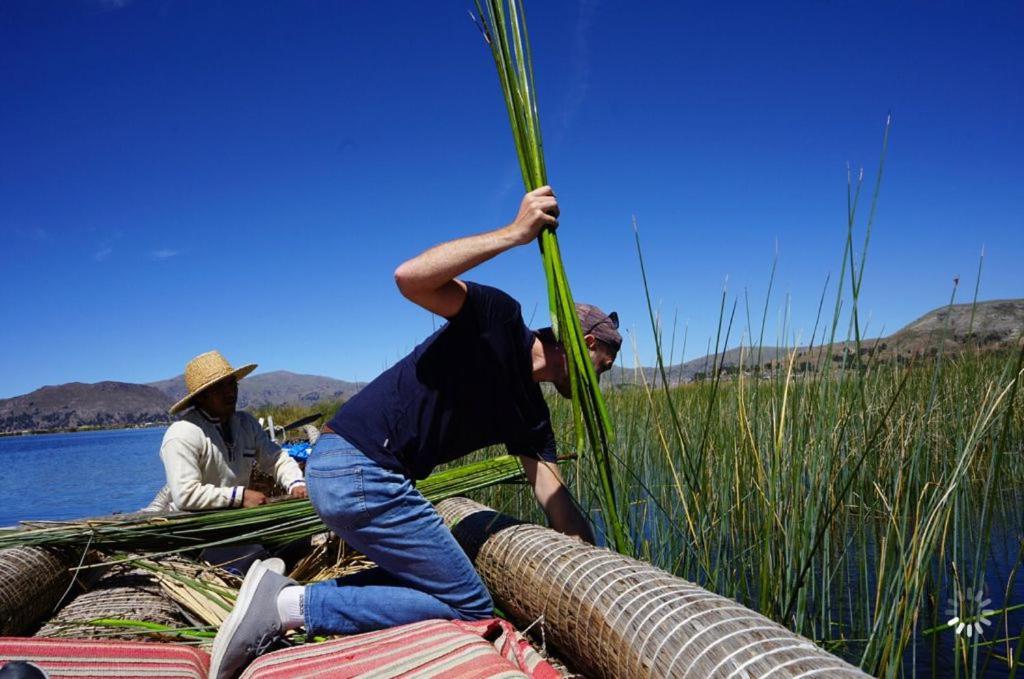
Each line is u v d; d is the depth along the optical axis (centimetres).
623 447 420
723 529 276
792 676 133
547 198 203
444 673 173
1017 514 350
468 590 226
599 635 187
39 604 279
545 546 235
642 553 314
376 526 220
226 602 284
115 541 311
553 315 209
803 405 270
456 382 219
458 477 358
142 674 187
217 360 350
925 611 271
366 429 218
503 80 215
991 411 202
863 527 273
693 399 440
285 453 392
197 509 338
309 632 213
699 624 160
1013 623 274
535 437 248
